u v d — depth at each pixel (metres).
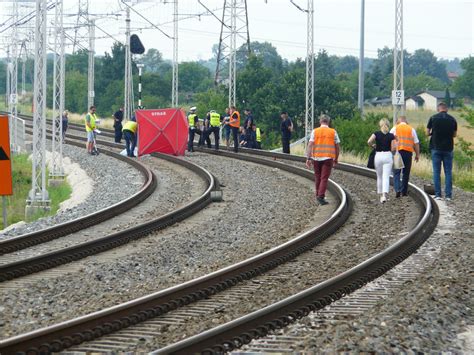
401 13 41.25
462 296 13.55
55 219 25.73
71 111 133.38
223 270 15.19
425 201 23.81
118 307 12.05
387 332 10.80
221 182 34.75
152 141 45.84
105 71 135.25
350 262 17.17
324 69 181.38
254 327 11.12
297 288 14.84
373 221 23.06
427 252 17.84
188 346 9.68
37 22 32.38
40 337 10.49
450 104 168.12
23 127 61.88
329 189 30.75
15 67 66.00
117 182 35.59
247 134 51.81
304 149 54.00
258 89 90.56
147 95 128.50
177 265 18.05
